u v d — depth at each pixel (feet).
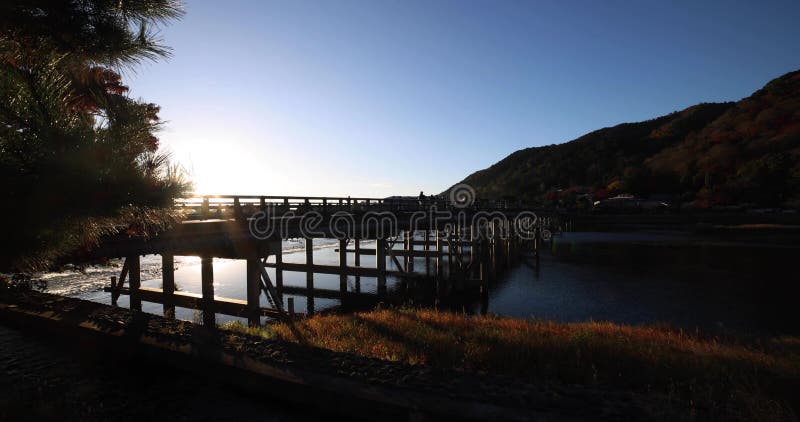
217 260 135.64
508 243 117.91
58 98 12.25
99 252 28.27
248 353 23.27
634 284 90.58
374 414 17.49
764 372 22.16
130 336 26.25
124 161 12.87
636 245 164.14
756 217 228.22
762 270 105.50
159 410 19.33
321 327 34.58
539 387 18.86
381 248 71.51
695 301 74.90
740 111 487.61
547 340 29.22
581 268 112.88
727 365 23.80
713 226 219.20
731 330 56.75
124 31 15.33
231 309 44.14
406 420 16.78
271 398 20.27
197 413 19.11
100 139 12.26
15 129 11.45
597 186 443.32
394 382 19.33
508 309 70.74
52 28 14.25
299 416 18.84
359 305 71.20
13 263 12.73
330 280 96.63
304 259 127.24
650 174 402.72
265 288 49.01
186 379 22.82
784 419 15.48
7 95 11.43
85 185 12.12
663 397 17.76
